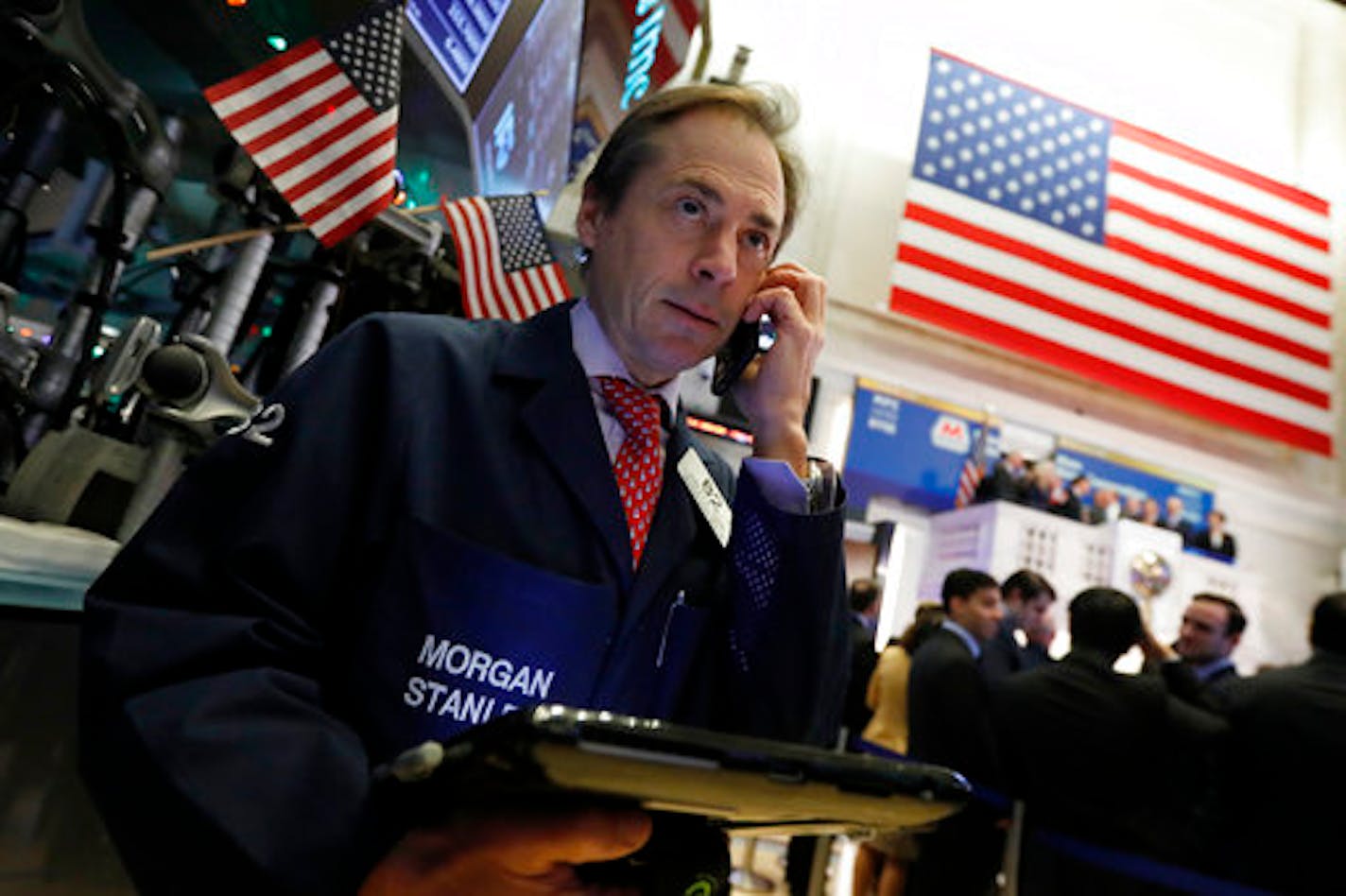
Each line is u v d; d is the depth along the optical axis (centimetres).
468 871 52
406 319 84
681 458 93
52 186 242
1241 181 648
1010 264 588
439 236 205
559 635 72
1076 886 261
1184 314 606
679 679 83
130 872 58
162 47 219
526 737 42
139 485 126
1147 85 719
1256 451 702
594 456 80
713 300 84
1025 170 614
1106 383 586
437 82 223
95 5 205
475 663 69
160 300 269
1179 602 564
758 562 85
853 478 627
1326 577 694
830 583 83
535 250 213
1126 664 537
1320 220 655
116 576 66
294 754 58
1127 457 675
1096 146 632
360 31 170
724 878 61
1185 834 257
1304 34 759
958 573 352
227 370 131
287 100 164
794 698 82
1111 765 260
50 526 115
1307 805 236
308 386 75
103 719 59
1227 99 732
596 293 90
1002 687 282
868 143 662
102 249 156
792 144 99
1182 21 737
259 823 55
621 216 87
